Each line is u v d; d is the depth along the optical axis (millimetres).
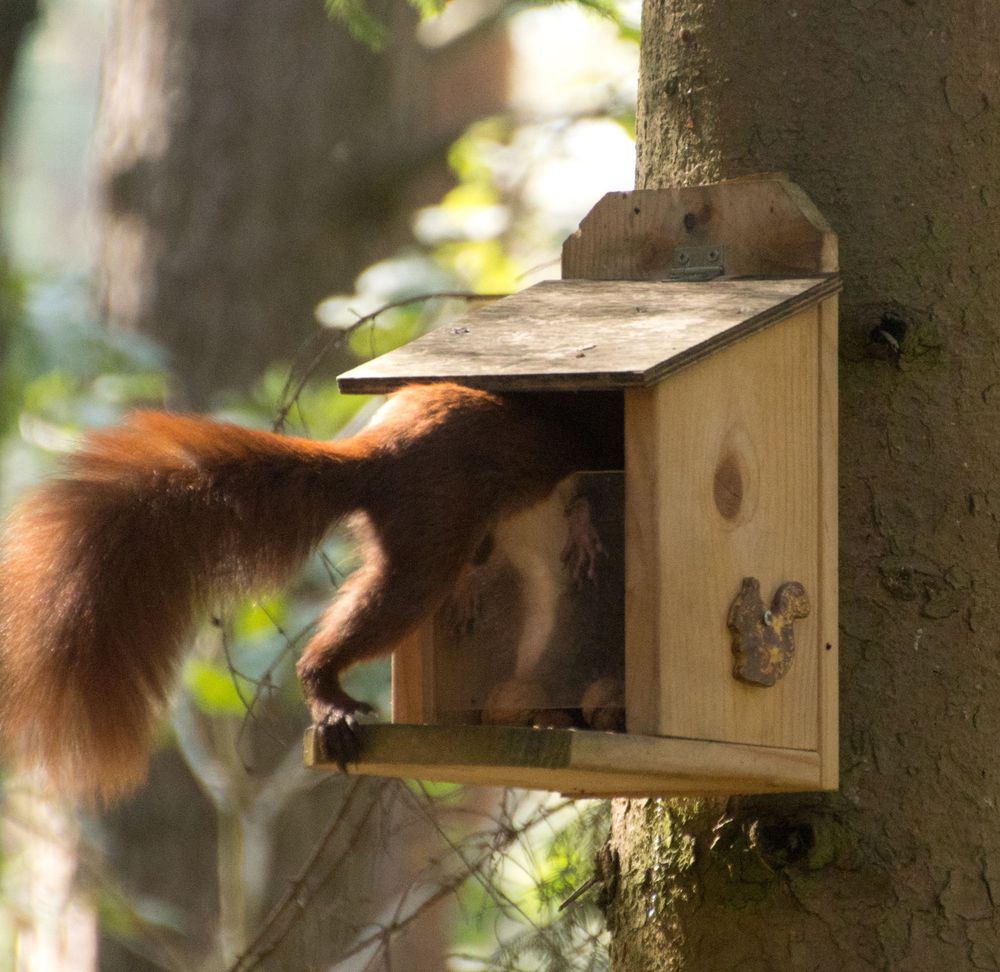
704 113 7703
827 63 7484
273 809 13234
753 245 7363
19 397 14406
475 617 7109
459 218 15836
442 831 9195
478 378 6512
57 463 7371
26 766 6949
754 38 7605
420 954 13672
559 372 6355
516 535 7070
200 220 15953
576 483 6984
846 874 7008
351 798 8945
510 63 23906
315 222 15977
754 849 7055
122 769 6941
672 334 6594
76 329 14469
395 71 16484
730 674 6559
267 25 16172
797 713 6785
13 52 16688
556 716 7012
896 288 7289
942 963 6938
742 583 6602
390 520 6867
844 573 7195
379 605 6766
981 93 7402
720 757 6402
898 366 7238
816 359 6961
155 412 7285
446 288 14625
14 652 6902
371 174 16141
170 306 15844
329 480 7012
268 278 15859
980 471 7207
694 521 6461
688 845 7309
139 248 16016
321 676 6738
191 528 7008
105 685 6895
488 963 9086
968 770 7055
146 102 16266
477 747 6172
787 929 7023
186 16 16234
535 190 16516
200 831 14938
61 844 12828
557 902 9586
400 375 6672
